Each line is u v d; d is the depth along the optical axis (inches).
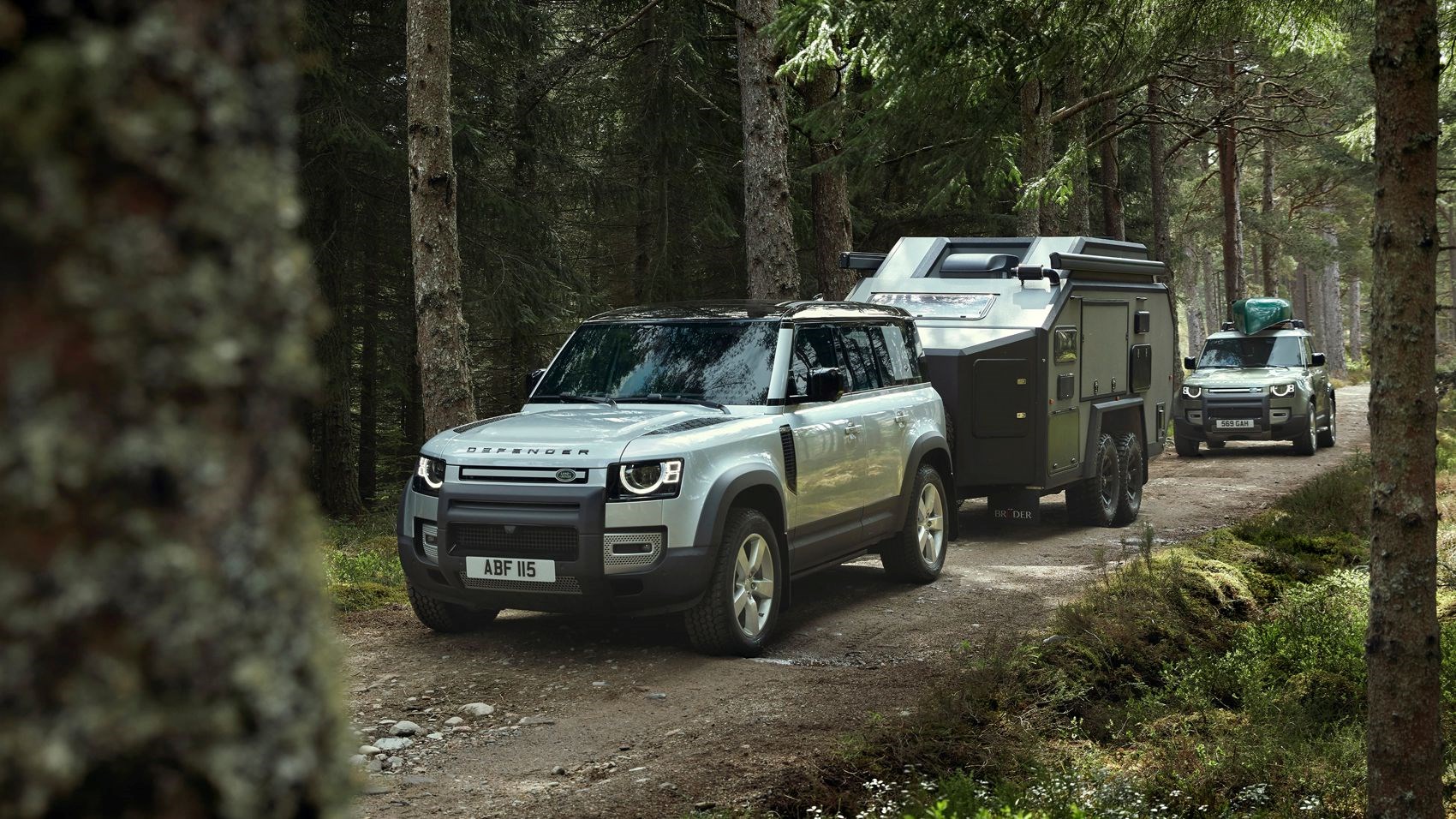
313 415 762.2
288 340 38.1
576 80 815.7
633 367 320.8
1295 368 838.5
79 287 32.8
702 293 936.3
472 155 676.1
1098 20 326.0
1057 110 791.1
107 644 34.0
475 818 181.9
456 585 275.3
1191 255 2228.1
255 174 36.9
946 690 234.8
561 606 268.5
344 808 41.9
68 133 32.6
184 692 35.4
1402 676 164.1
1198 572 328.8
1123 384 514.6
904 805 175.2
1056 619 292.0
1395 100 161.6
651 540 264.2
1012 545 445.1
